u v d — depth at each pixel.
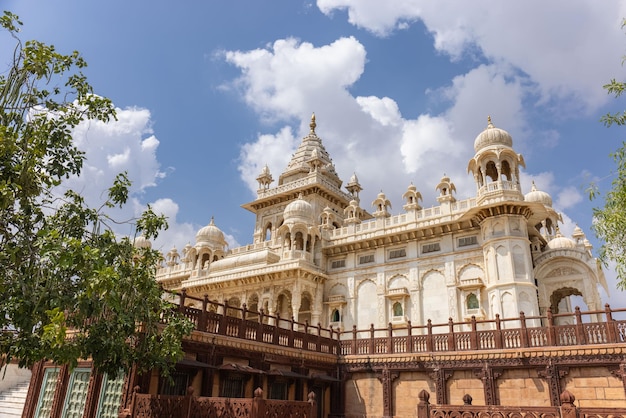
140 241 46.62
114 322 10.88
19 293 8.73
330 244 33.78
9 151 8.65
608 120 10.16
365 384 22.23
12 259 8.50
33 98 9.61
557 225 33.03
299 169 47.81
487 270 26.36
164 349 12.22
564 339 18.08
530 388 18.19
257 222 45.47
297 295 31.23
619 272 10.16
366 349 22.89
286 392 20.30
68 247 8.22
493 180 29.58
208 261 39.59
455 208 29.28
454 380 19.92
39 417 17.70
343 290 32.50
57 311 8.02
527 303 24.48
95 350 10.48
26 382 23.41
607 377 16.83
